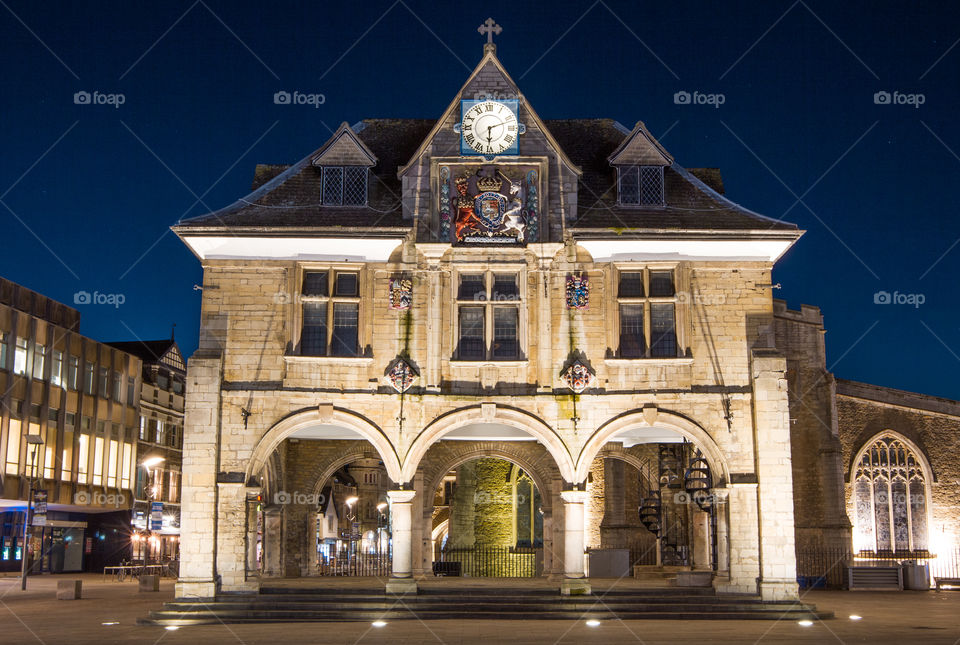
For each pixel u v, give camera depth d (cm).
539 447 3597
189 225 2700
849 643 1945
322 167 2883
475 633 2133
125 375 6166
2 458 4788
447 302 2758
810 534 4072
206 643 1958
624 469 3950
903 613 2692
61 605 3050
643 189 2880
